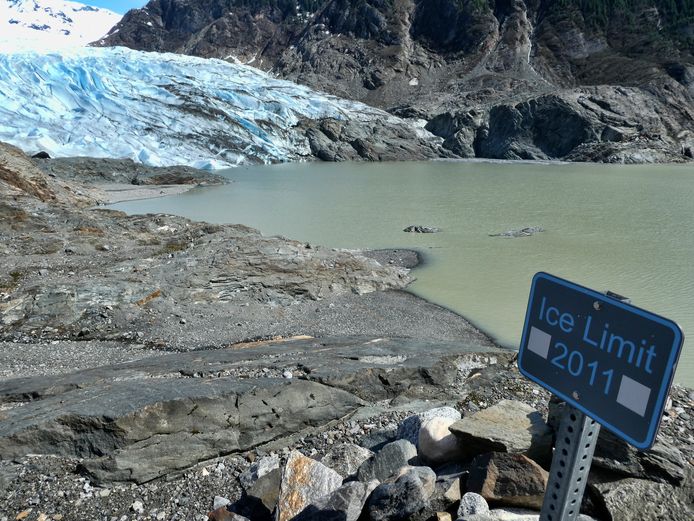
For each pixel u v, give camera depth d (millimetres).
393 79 145750
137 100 83750
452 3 158875
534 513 5152
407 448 6574
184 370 10258
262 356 11727
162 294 19234
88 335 16891
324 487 6125
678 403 7523
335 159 95938
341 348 11891
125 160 66875
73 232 27312
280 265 22359
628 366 2566
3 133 67562
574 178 68438
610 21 141625
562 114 101688
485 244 32281
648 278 24312
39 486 6977
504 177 70875
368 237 35094
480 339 17781
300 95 107062
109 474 7086
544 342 3154
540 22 151500
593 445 3014
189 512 6723
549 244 31766
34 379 10906
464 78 140750
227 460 7676
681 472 5262
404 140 106375
